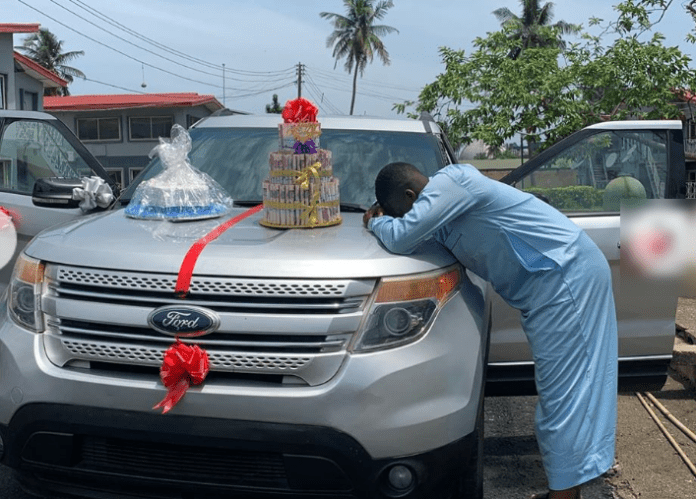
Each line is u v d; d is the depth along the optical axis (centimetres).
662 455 445
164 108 4334
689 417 504
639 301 423
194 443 281
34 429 294
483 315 330
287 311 283
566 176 441
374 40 6309
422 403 286
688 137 2903
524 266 311
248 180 430
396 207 329
